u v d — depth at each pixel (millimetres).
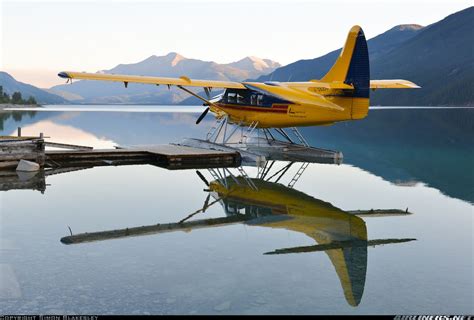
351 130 34094
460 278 4727
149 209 7922
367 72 13492
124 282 4535
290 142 16969
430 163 14906
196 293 4293
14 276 4660
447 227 6801
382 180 11445
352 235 6316
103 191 9609
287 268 4977
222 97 16250
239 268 4961
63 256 5309
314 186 10500
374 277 4738
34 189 9750
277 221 7105
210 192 9602
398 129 34781
